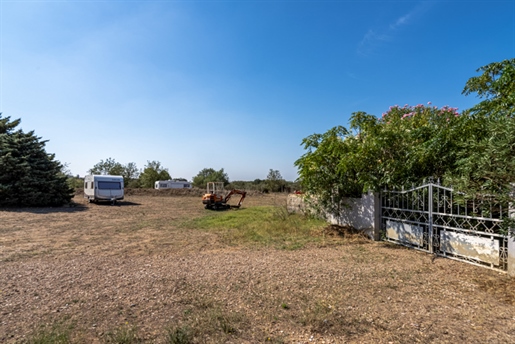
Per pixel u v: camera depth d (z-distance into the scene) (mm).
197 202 26047
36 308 3828
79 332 3203
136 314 3635
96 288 4531
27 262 6164
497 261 5086
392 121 8477
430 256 6133
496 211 5176
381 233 7770
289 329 3250
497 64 6809
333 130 9117
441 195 6277
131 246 7797
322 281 4695
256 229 9695
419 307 3727
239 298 4086
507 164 3854
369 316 3504
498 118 4746
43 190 20031
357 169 7988
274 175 42844
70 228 11180
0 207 18375
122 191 23656
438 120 7934
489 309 3643
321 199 9711
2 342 3006
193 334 3127
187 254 6781
